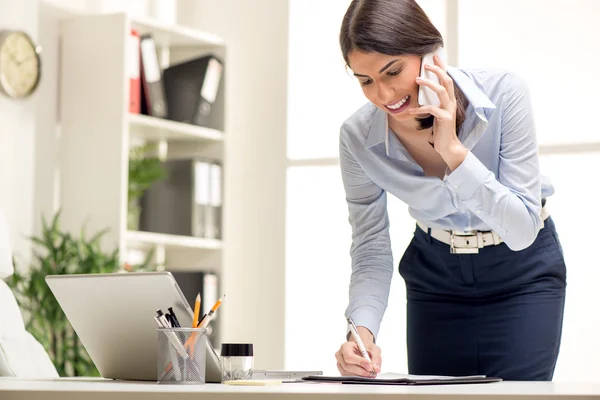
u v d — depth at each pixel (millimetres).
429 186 2256
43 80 4477
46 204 4457
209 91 4996
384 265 2414
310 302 5043
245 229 5211
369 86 2018
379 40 1930
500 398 1153
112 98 4449
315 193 5074
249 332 5148
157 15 5285
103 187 4434
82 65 4527
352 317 2285
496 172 2195
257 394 1215
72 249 4164
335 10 5113
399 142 2262
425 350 2537
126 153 4414
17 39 4250
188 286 4848
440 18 4770
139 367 1899
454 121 1940
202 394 1234
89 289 1820
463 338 2461
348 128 2352
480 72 2160
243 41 5305
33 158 4395
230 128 5301
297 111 5164
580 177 4461
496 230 2018
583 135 4477
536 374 2361
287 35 5199
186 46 5156
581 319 4434
